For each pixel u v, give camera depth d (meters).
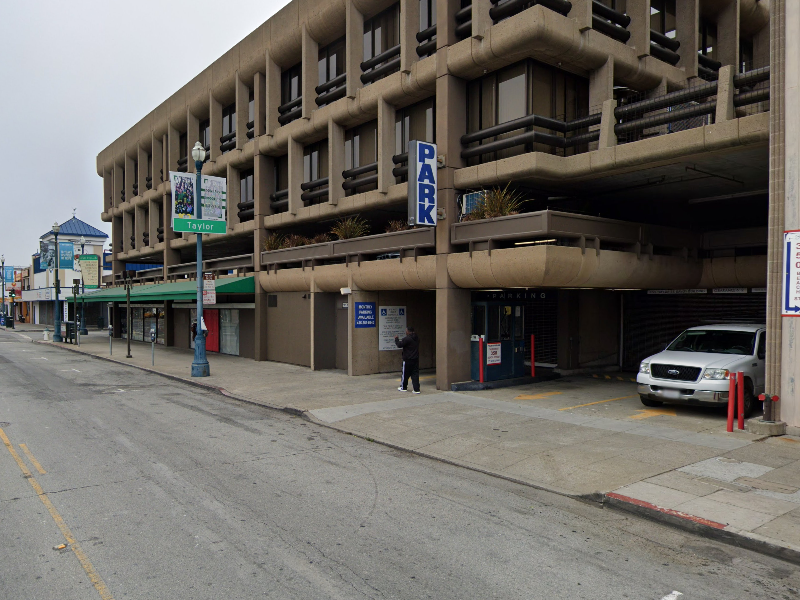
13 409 12.68
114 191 39.31
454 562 5.14
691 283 16.20
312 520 6.14
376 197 17.28
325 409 12.40
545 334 18.08
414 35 16.05
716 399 10.64
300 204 21.31
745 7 18.30
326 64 21.02
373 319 18.23
